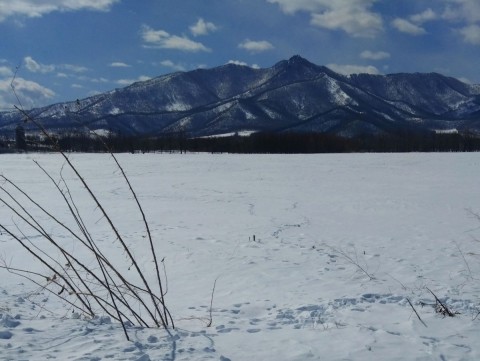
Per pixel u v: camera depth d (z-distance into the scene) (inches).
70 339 142.0
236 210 783.7
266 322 201.2
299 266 382.6
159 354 131.3
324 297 267.1
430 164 1861.5
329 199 917.8
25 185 1203.9
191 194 1025.5
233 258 419.2
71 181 1330.0
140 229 590.9
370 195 966.4
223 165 2016.5
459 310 222.2
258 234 557.0
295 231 581.6
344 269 366.6
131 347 135.6
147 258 419.5
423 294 263.4
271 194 1015.0
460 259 399.9
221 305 256.7
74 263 391.5
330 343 159.6
